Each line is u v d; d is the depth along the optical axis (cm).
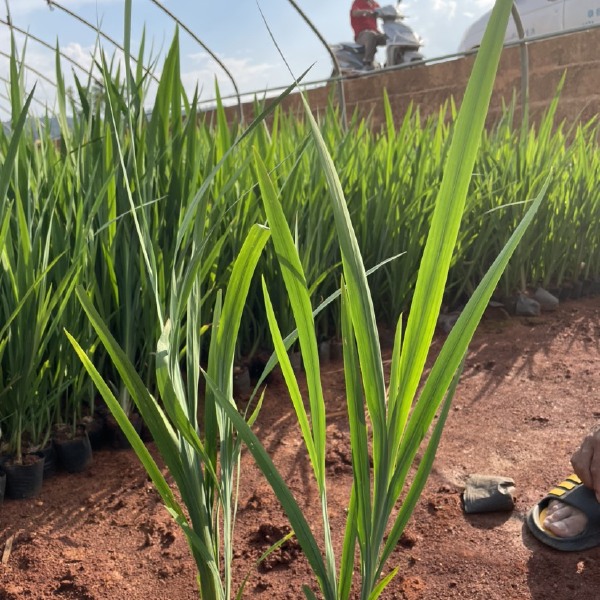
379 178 294
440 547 144
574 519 143
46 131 230
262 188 71
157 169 198
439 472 177
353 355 80
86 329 185
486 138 385
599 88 697
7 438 180
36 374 178
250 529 152
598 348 277
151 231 189
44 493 174
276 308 242
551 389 233
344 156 312
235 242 216
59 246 184
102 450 199
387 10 1003
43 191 201
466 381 246
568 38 718
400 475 79
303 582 133
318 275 252
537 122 754
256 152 71
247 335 248
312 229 242
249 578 135
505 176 335
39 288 166
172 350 94
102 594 132
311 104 891
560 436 196
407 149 323
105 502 168
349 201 274
